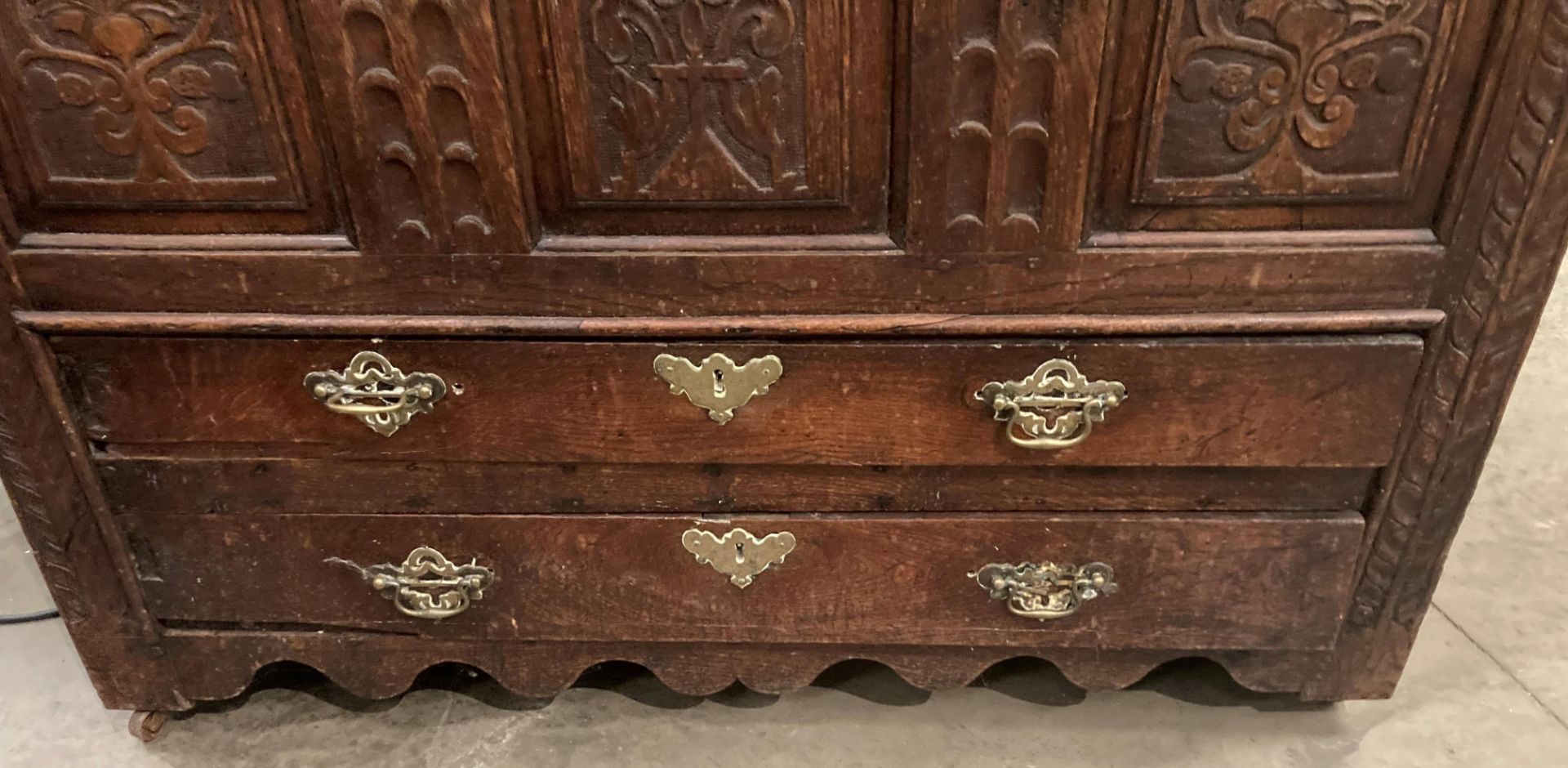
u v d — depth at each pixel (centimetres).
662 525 112
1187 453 105
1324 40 87
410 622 120
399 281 99
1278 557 112
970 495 111
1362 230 96
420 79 90
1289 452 105
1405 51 88
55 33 89
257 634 121
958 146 91
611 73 90
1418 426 104
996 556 113
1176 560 112
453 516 113
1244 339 99
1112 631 118
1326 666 122
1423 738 125
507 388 103
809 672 124
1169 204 95
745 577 114
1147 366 100
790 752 126
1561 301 239
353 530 113
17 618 146
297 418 106
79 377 104
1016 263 96
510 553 114
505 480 111
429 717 131
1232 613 116
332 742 128
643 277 98
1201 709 131
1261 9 86
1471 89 89
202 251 98
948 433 105
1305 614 115
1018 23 86
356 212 96
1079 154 91
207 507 113
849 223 97
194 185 96
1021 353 100
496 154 93
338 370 103
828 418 104
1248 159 93
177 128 93
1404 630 119
